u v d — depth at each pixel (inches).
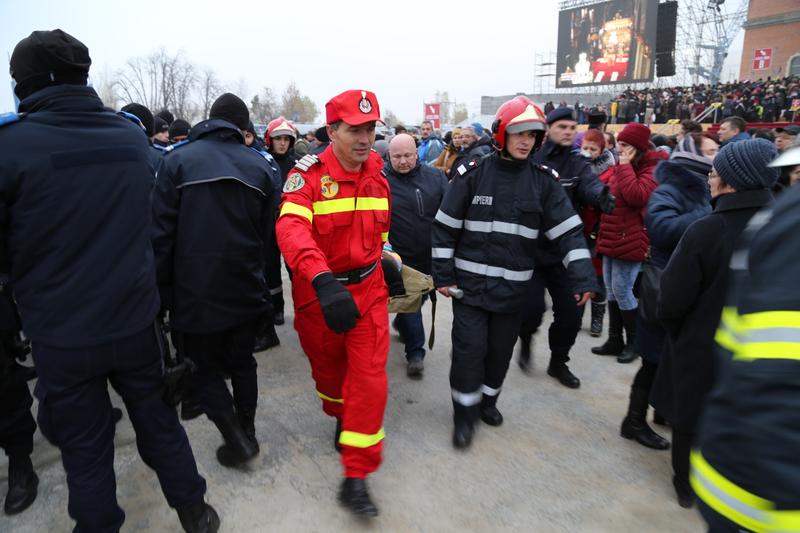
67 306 73.2
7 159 69.0
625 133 159.3
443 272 121.0
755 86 1013.8
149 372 82.3
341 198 96.5
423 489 106.3
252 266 105.0
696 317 94.0
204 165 98.1
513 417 135.3
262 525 95.8
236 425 109.3
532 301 146.8
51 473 111.5
